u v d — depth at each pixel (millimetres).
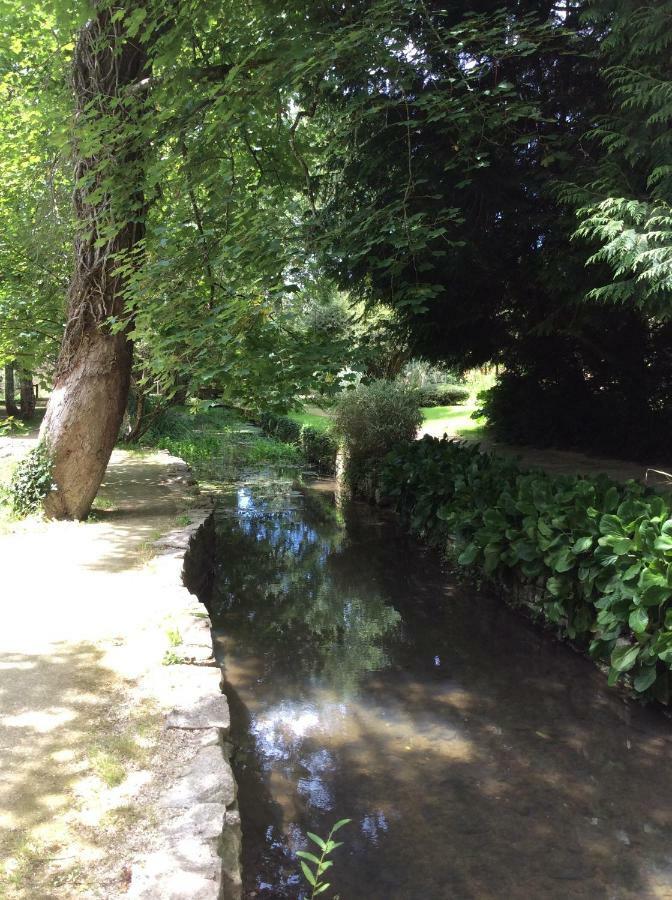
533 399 13086
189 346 5438
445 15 6578
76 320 7051
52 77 8328
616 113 6492
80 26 6023
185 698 3162
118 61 6504
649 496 5594
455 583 7406
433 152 7246
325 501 12586
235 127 5754
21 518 6828
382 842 3031
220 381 5770
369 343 6078
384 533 10008
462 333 10461
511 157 7293
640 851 2992
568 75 7555
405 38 6188
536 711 4391
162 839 2156
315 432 17469
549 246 7820
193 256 5602
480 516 6895
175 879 1935
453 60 6703
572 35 6398
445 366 11953
